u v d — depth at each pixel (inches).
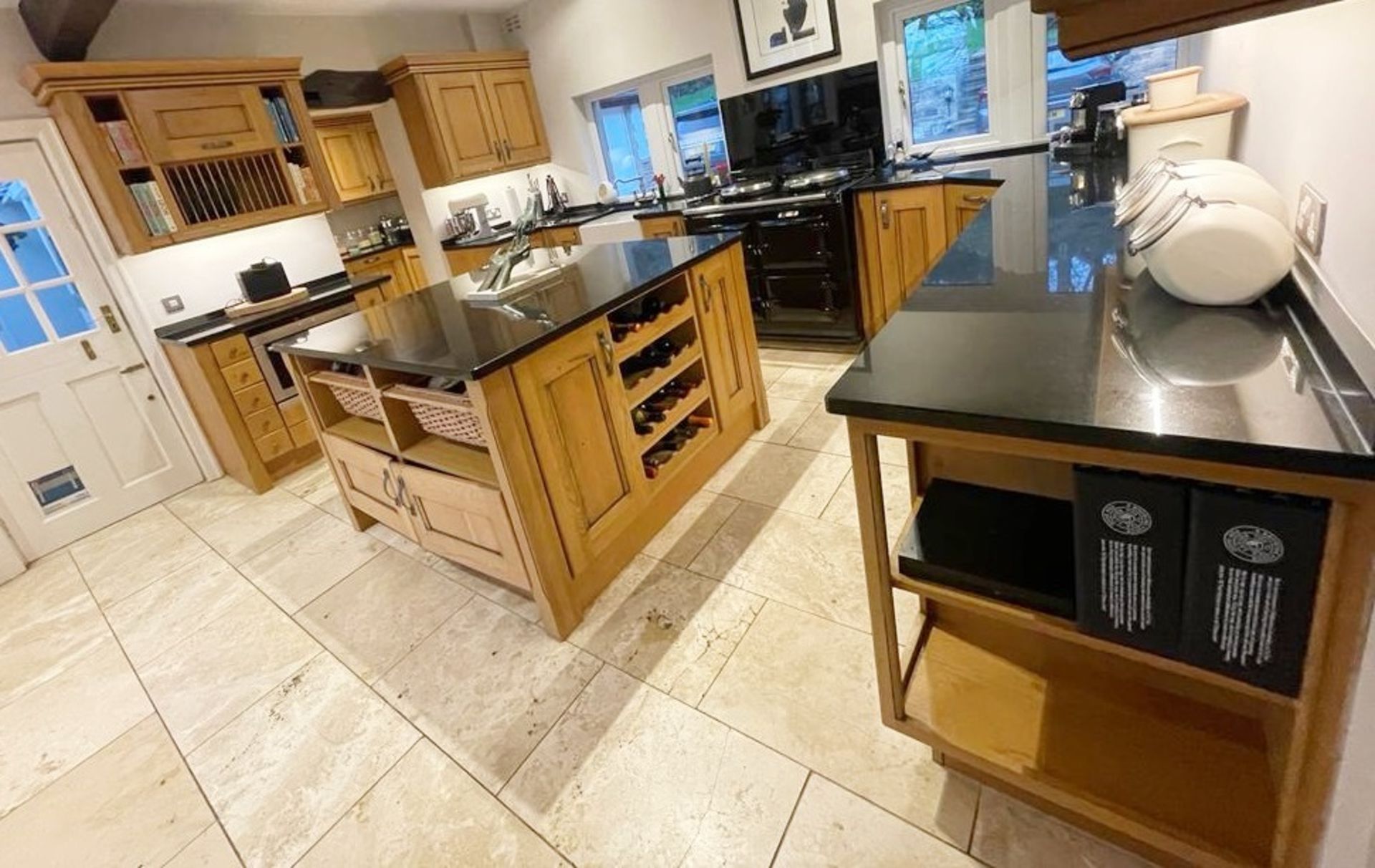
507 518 73.3
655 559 88.8
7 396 121.6
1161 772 41.8
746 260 147.5
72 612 104.6
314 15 163.8
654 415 93.3
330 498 128.6
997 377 36.6
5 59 115.8
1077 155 112.3
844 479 98.3
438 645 81.4
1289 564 28.0
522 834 56.3
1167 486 29.7
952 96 139.8
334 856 57.6
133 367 135.5
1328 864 32.8
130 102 121.4
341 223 240.5
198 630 93.6
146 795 67.4
